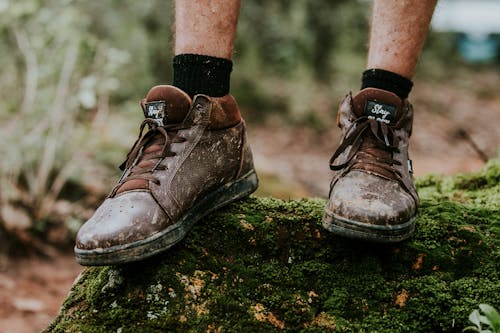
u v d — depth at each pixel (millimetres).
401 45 1338
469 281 1293
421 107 7969
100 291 1258
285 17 7395
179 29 1313
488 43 12625
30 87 3336
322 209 1435
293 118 6402
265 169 4082
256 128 6230
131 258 1151
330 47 7516
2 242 2994
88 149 3561
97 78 3479
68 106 3398
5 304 2492
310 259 1354
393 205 1221
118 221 1156
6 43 3586
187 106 1285
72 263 2990
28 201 3209
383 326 1239
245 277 1302
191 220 1288
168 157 1269
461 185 2008
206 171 1308
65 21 3449
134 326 1187
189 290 1236
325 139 6152
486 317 1096
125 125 4086
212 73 1306
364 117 1349
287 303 1262
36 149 3295
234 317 1229
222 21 1287
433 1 1330
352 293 1293
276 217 1391
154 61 5730
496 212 1485
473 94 9266
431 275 1320
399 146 1363
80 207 3295
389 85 1352
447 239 1364
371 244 1333
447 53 10836
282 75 7008
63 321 1233
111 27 5191
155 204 1202
